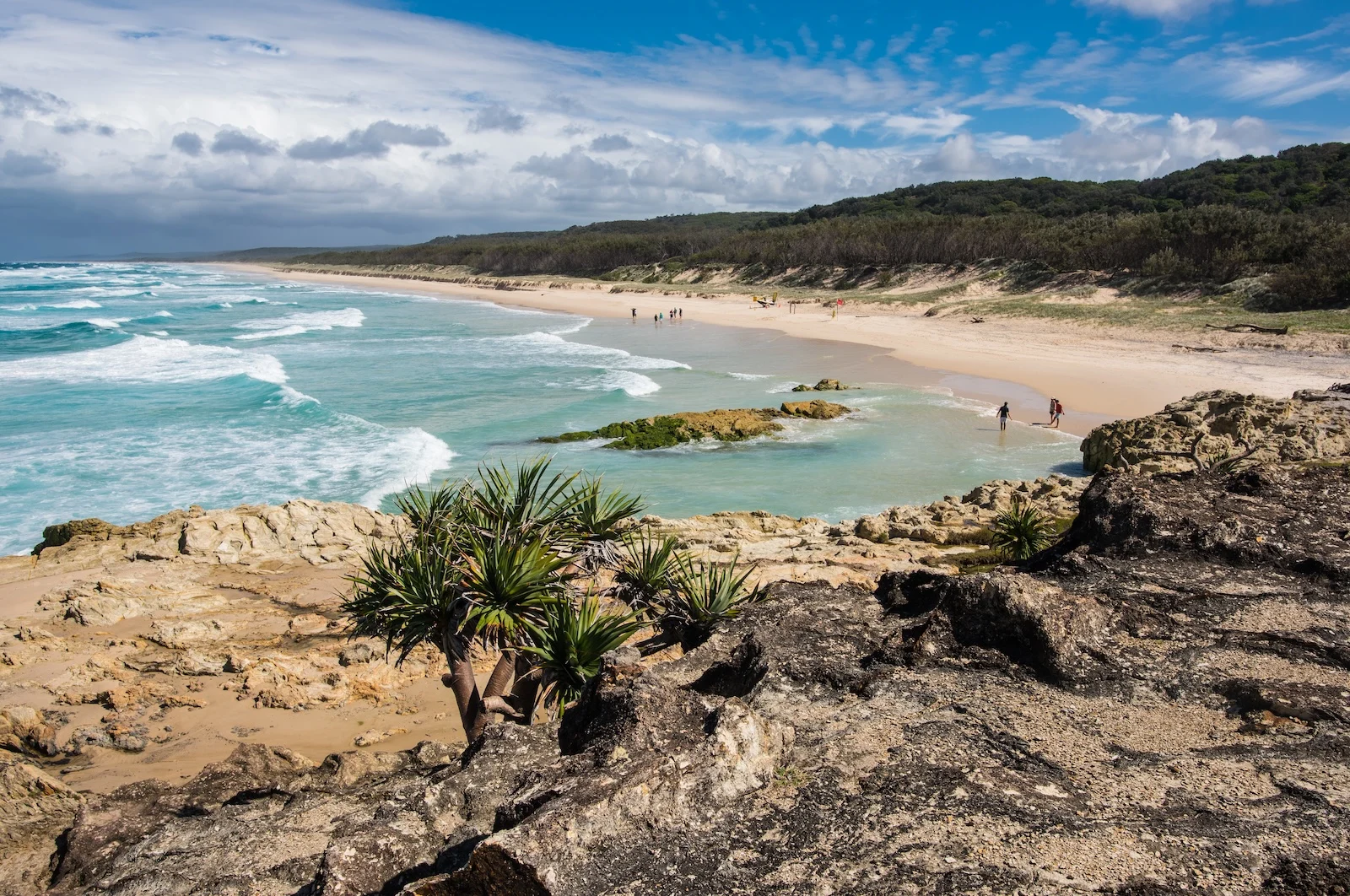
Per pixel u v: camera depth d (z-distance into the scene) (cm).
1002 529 1806
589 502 1047
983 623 609
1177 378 4269
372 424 3506
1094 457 2880
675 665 705
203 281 17012
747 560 1820
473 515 995
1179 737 493
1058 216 11625
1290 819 402
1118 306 6600
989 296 7962
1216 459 2291
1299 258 6231
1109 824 411
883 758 484
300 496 2648
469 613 861
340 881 484
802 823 425
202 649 1509
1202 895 357
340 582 1830
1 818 920
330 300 11688
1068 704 536
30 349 5694
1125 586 677
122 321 7744
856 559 1795
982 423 3616
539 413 3925
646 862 400
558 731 605
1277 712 503
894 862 393
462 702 903
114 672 1419
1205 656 570
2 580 1859
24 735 1218
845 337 6431
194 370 4850
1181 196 11356
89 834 838
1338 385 3225
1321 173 10825
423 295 12794
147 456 3053
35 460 2995
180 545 2003
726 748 455
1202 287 6594
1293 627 599
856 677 597
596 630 830
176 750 1191
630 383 4616
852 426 3591
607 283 13112
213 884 653
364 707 1298
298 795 827
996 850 396
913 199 15412
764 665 631
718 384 4634
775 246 11712
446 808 536
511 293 12888
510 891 392
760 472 2969
